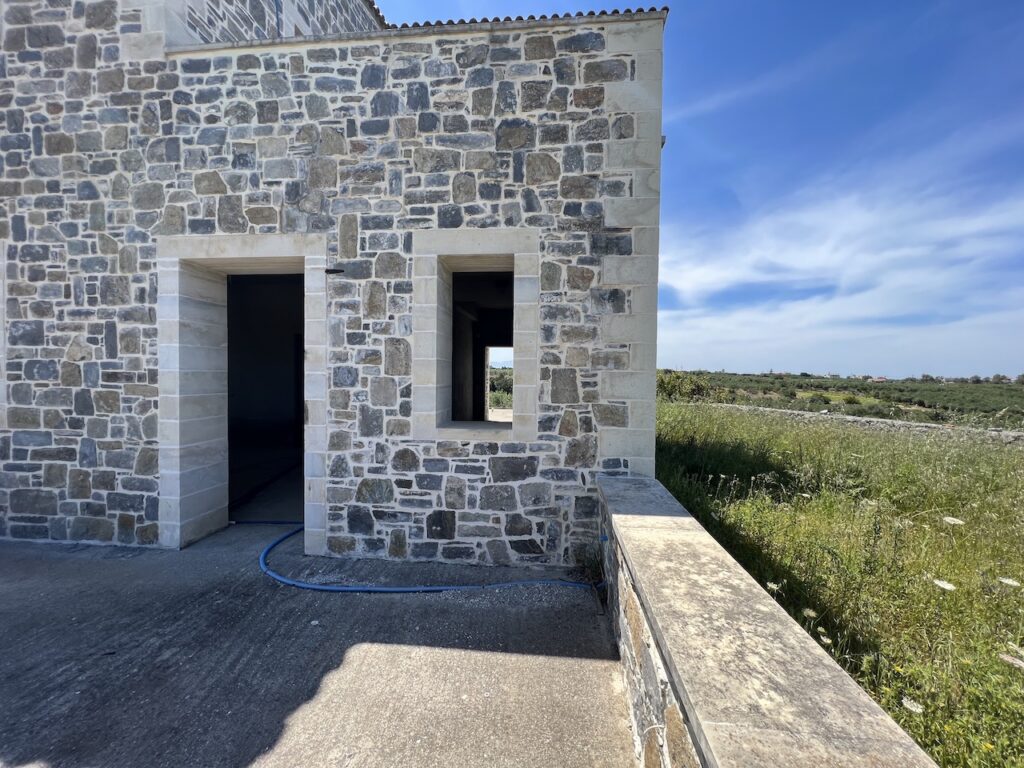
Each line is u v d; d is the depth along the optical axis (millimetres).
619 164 3861
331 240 4109
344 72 4094
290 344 9492
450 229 4000
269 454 8812
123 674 2602
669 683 1493
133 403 4324
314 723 2256
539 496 3951
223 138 4199
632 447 3877
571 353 3908
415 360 4043
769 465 5617
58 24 4355
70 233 4348
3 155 4395
